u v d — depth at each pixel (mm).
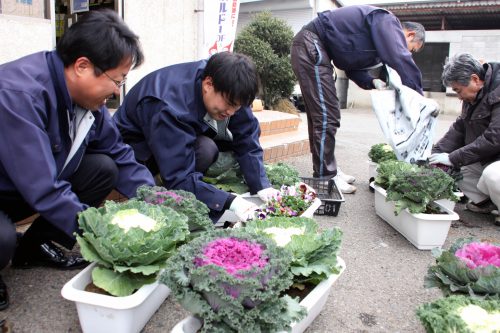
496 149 3320
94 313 1663
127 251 1707
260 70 8586
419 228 2855
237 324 1403
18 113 1707
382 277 2510
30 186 1741
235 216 2846
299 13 13703
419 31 4062
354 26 3789
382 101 3678
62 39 1812
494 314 1540
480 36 16000
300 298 1848
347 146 7266
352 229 3258
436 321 1495
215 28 5246
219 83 2281
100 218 1795
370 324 2039
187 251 1569
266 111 7250
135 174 2441
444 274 1939
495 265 1839
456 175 3566
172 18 4926
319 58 3840
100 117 2264
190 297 1436
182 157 2477
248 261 1510
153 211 2002
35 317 1925
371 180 4359
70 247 2230
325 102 3893
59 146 1954
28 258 2318
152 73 2814
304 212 2799
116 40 1743
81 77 1797
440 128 10758
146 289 1719
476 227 3447
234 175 3236
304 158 5762
